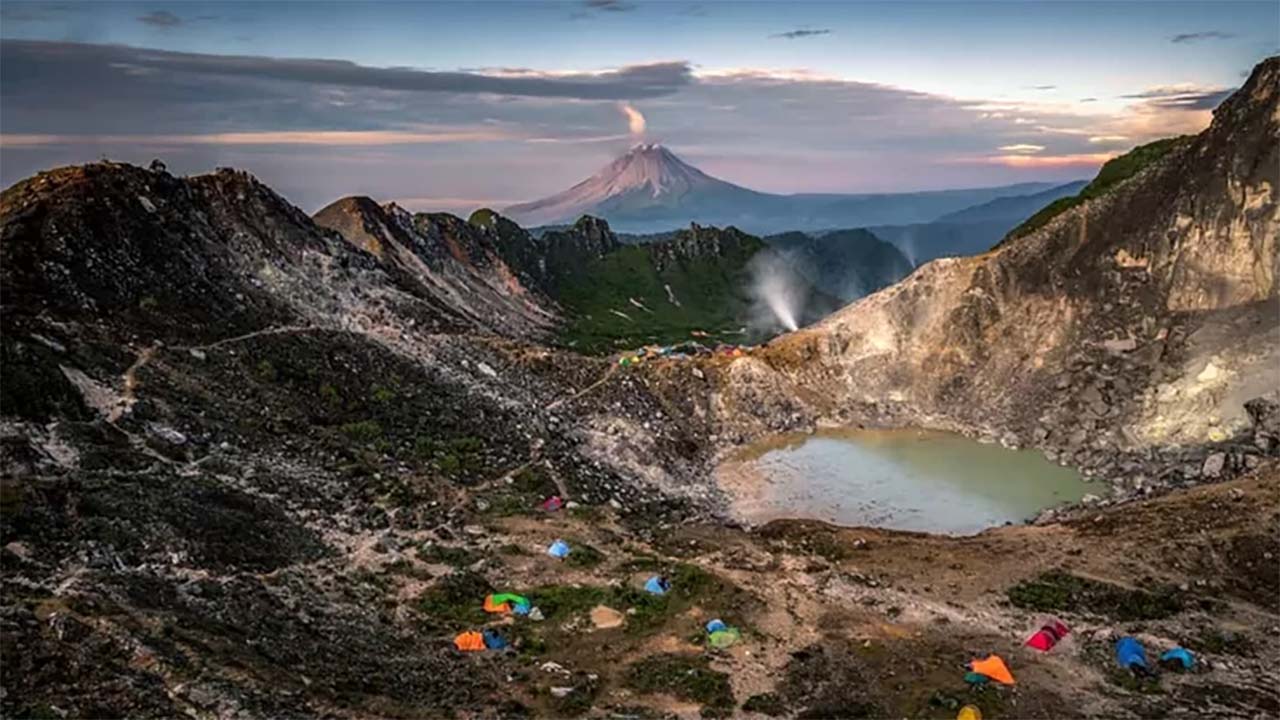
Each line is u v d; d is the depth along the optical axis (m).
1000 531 72.12
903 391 118.44
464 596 51.84
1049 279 116.19
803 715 40.72
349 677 38.38
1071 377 106.81
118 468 52.72
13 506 43.41
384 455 72.25
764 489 90.50
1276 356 93.19
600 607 51.75
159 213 88.50
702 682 43.09
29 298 66.50
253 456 62.66
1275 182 99.19
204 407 65.88
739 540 68.44
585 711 39.75
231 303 85.50
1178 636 51.75
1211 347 98.31
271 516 55.44
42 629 33.84
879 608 54.12
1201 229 104.50
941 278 122.62
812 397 117.75
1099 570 60.34
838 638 49.41
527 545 61.41
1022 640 49.97
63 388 57.81
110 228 79.50
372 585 51.28
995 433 106.69
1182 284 104.50
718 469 97.50
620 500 79.38
